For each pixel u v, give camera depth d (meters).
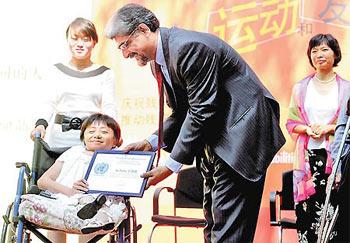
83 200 3.80
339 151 4.34
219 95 3.29
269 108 3.35
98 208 3.72
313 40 5.78
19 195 4.27
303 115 5.76
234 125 3.29
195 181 5.71
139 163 3.64
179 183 5.74
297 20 6.03
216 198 3.34
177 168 3.35
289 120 5.82
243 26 6.11
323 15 5.99
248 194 3.31
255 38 6.09
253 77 3.36
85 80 5.32
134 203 6.19
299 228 5.38
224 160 3.27
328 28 5.99
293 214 5.94
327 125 5.65
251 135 3.27
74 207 3.82
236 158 3.25
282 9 6.05
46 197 3.98
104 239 6.06
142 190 3.55
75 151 4.45
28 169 4.53
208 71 3.22
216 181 3.35
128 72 6.28
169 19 6.24
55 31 6.40
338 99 5.69
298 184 5.50
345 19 5.95
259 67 6.07
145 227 6.17
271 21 6.07
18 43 6.43
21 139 6.39
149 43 3.30
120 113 6.27
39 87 6.39
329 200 4.42
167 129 3.61
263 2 6.08
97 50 6.34
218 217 3.32
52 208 3.85
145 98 6.25
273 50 6.05
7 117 6.42
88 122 4.43
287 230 5.94
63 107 5.28
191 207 5.69
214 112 3.23
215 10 6.17
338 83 5.73
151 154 3.65
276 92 6.03
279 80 6.03
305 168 5.64
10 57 6.44
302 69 6.00
